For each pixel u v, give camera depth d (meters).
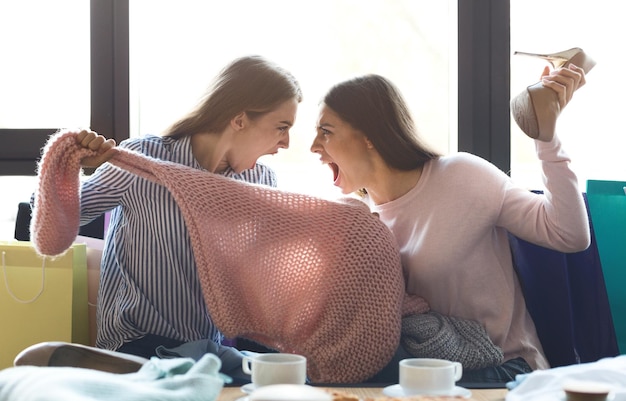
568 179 1.47
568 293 1.68
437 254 1.55
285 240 1.48
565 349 1.67
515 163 2.16
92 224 1.92
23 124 2.20
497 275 1.59
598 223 1.81
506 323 1.57
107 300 1.62
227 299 1.49
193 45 2.20
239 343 1.75
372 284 1.45
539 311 1.69
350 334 1.44
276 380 1.03
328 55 2.19
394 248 1.49
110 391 0.85
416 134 1.67
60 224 1.48
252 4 2.19
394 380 1.45
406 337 1.50
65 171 1.48
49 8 2.21
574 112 2.16
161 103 2.20
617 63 2.17
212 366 0.96
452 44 2.17
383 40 2.19
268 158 2.18
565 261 1.69
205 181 1.51
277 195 1.51
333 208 1.49
